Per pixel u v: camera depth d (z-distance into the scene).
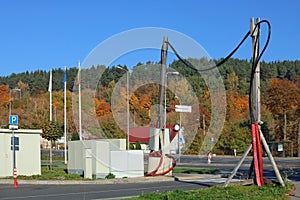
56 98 67.12
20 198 15.09
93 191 17.28
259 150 15.65
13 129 22.58
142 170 24.61
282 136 59.91
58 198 14.88
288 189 14.81
